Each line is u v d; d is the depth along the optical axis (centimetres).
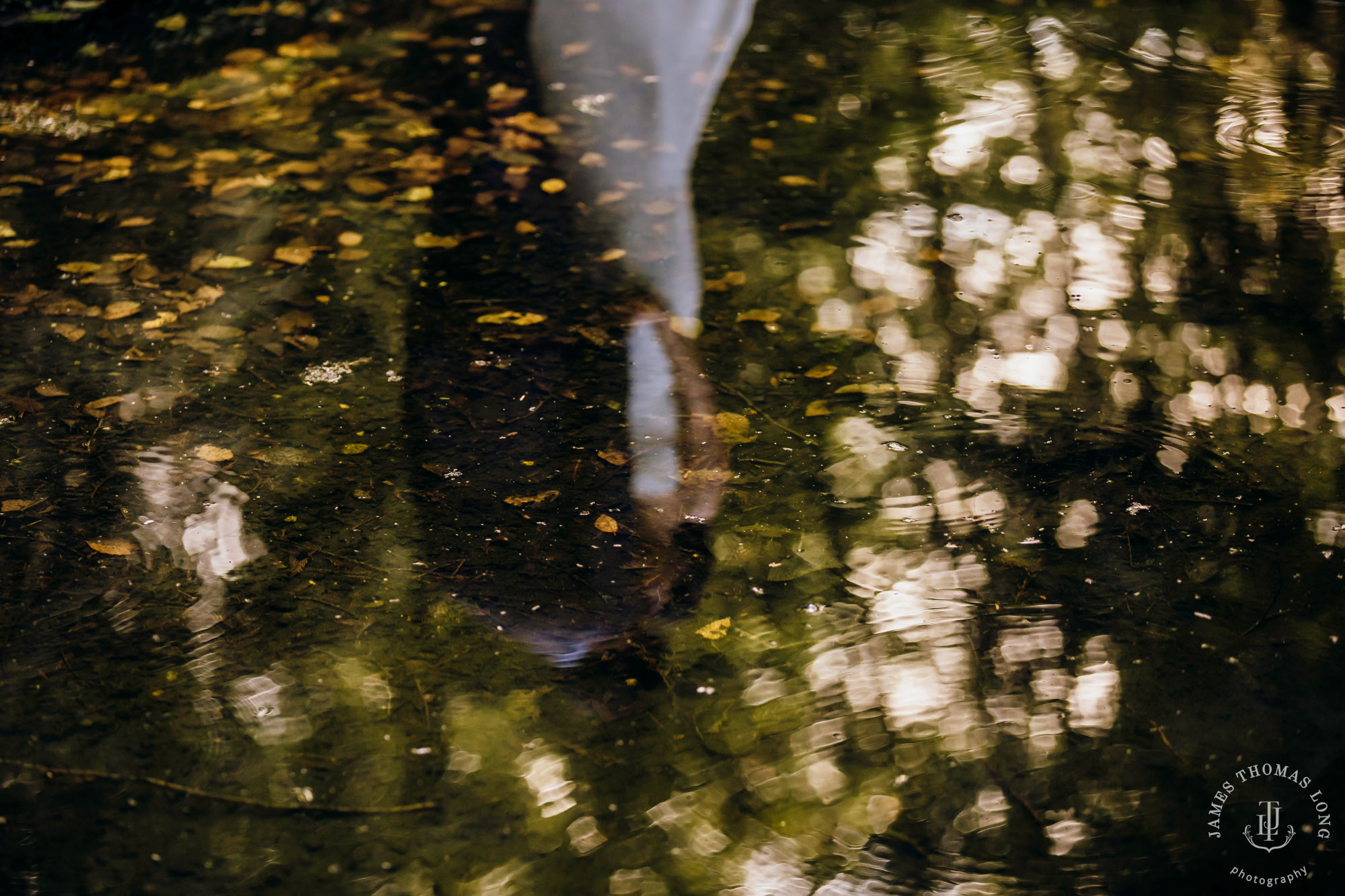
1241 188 486
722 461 333
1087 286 420
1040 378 369
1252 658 267
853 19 676
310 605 283
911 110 564
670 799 235
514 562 296
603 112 547
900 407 356
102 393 360
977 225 462
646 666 266
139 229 455
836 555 297
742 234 456
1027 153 521
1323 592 284
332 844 225
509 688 260
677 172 503
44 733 248
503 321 401
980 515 311
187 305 407
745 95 577
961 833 229
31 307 403
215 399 359
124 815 230
